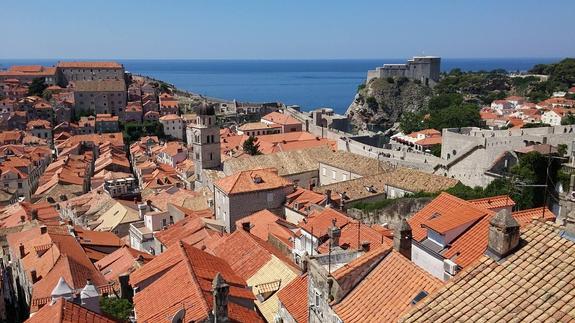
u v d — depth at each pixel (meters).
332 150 121.69
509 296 16.19
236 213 78.69
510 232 17.70
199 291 34.78
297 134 168.50
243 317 34.72
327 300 27.73
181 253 41.84
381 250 28.48
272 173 85.38
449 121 180.38
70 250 67.44
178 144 192.00
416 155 107.38
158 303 36.41
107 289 53.47
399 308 24.73
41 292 55.75
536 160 70.62
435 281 25.33
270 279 47.50
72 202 118.44
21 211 101.25
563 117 169.00
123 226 94.06
